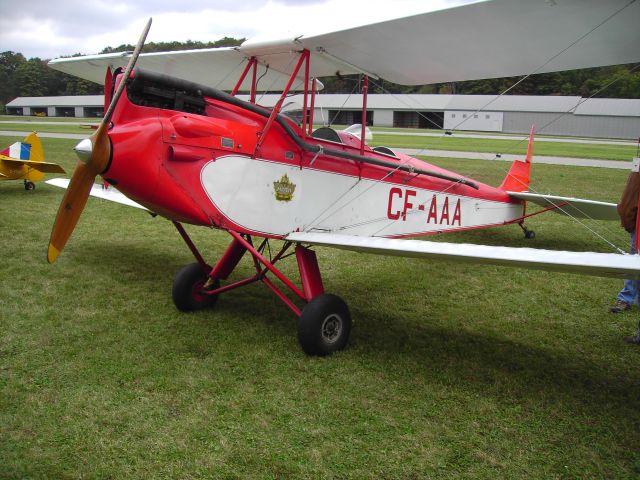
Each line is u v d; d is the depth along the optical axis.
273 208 4.06
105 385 3.17
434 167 5.89
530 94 47.16
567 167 17.08
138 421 2.81
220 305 4.68
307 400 3.09
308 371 3.46
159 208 3.65
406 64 4.61
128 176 3.37
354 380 3.35
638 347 4.03
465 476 2.46
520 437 2.79
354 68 4.75
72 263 5.73
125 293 4.88
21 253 5.98
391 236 5.21
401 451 2.63
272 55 4.61
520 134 42.16
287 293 5.13
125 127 3.38
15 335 3.85
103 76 5.95
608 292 5.36
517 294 5.27
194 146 3.59
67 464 2.44
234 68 5.28
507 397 3.20
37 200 9.16
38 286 4.95
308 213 4.35
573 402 3.16
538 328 4.38
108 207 9.02
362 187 4.78
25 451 2.52
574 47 4.02
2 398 2.99
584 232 7.97
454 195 6.02
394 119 50.31
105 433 2.69
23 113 68.62
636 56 4.11
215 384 3.24
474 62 4.50
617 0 3.15
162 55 5.06
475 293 5.28
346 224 4.71
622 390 3.33
